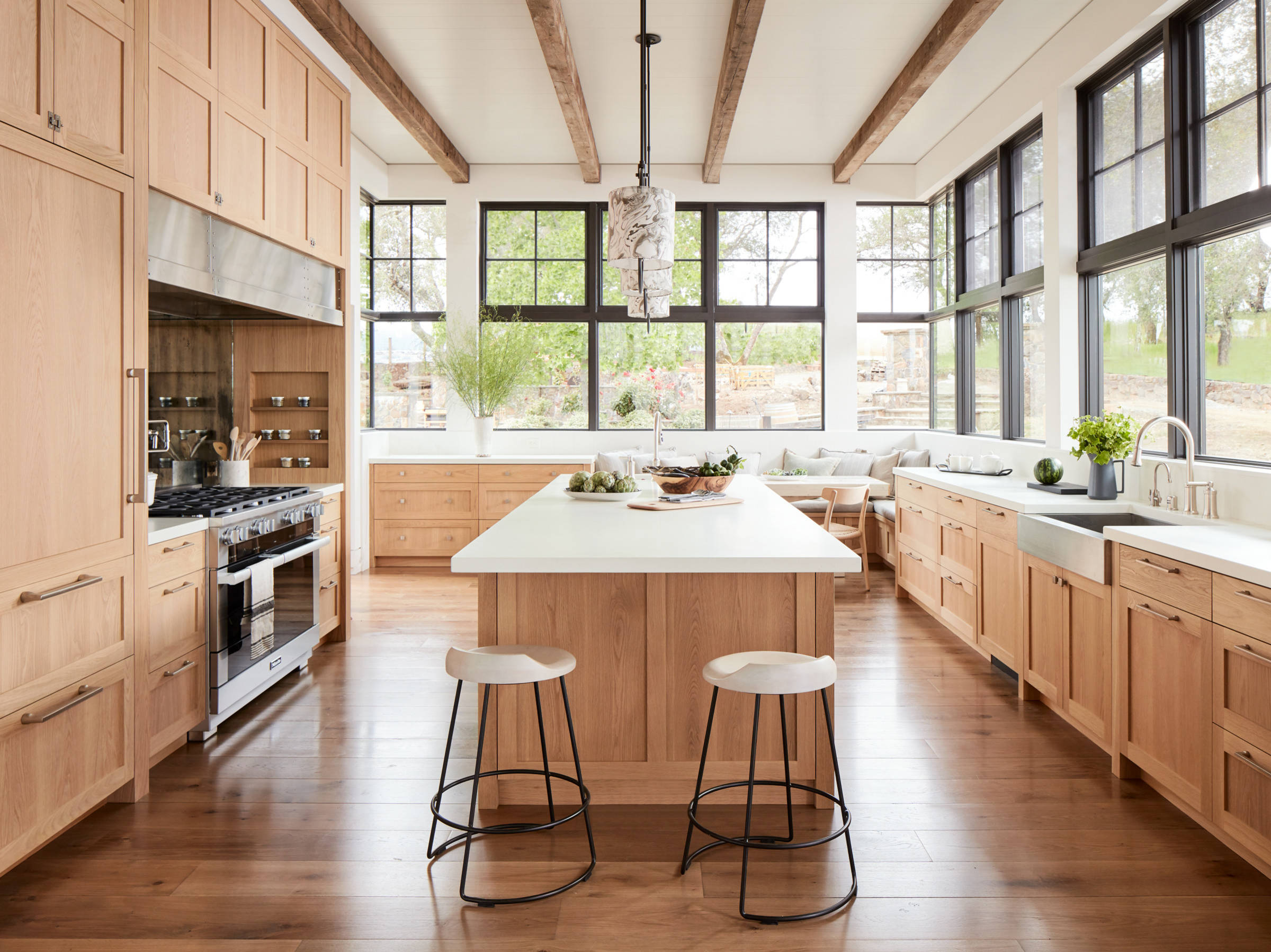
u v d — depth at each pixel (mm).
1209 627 2357
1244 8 3508
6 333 2186
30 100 2268
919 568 5398
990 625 4164
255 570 3551
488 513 7023
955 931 2035
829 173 7570
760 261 7762
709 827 2586
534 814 2684
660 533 2760
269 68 3822
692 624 2689
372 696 3795
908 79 5250
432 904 2158
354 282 6770
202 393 4434
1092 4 4453
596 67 5312
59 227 2385
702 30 4793
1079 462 4516
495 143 6949
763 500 3771
